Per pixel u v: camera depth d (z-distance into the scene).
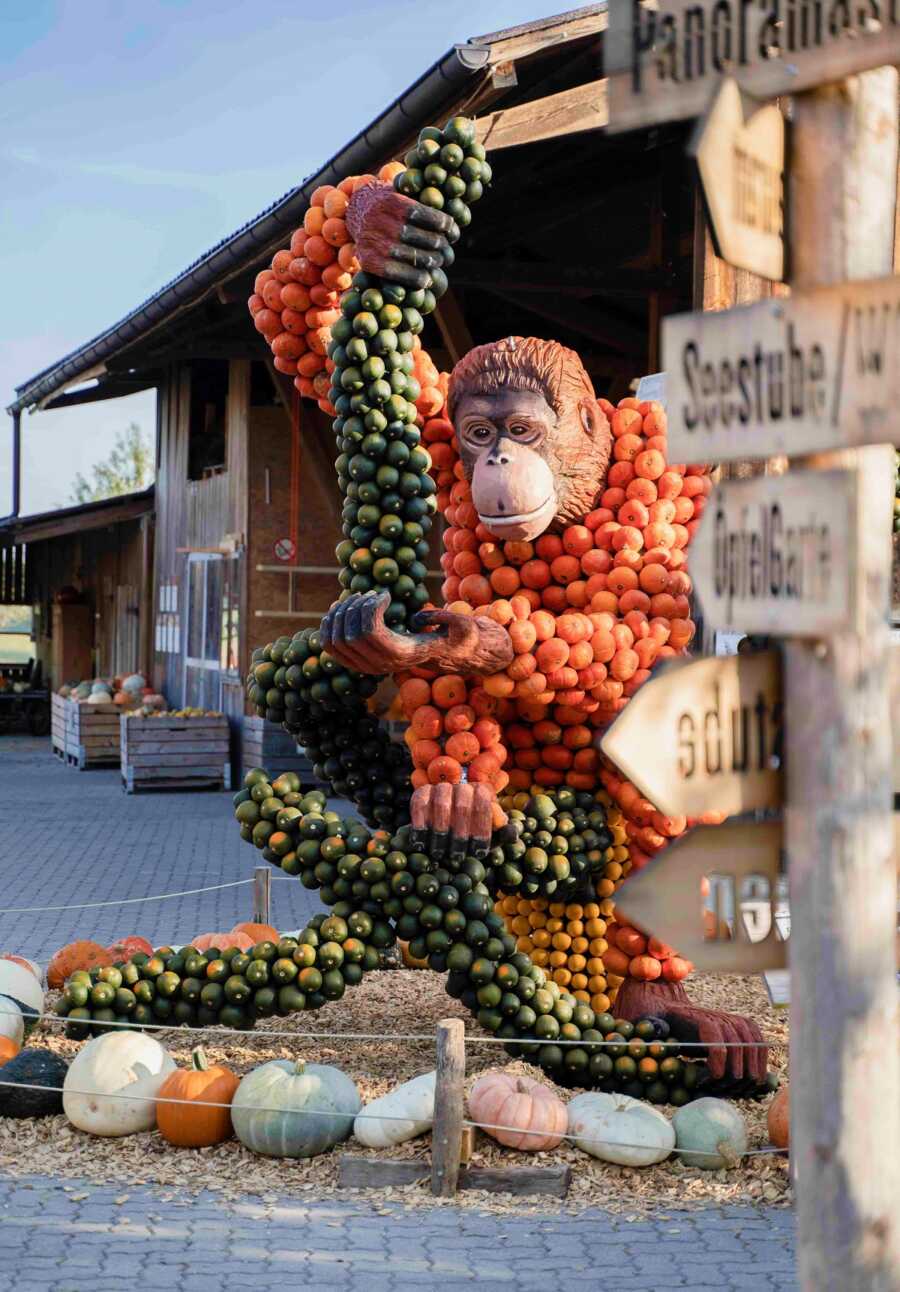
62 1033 7.77
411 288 6.80
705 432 2.67
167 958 6.95
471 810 6.41
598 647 6.58
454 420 6.91
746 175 2.57
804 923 2.61
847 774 2.57
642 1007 7.03
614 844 7.10
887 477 2.62
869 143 2.63
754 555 2.63
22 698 31.78
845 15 2.52
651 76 2.71
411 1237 5.32
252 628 19.42
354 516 6.79
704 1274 5.00
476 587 6.87
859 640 2.57
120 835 16.27
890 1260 2.57
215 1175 5.94
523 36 9.20
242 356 18.23
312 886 6.92
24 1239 5.25
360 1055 7.40
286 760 19.20
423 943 6.65
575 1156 6.07
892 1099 2.58
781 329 2.56
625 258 16.83
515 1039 6.66
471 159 6.87
